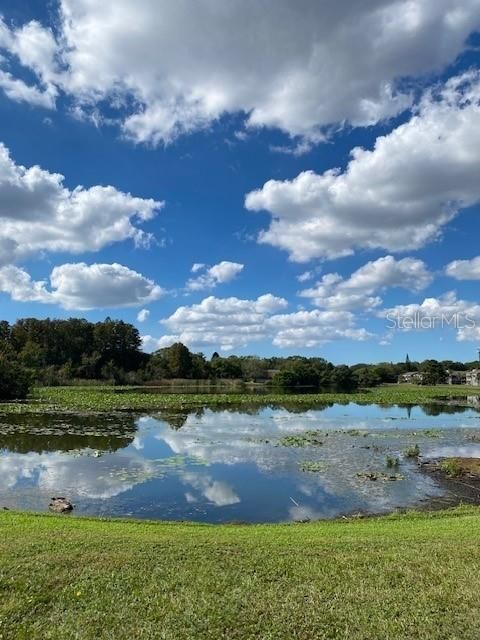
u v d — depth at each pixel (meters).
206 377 121.12
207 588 7.53
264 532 10.70
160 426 34.28
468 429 36.81
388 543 9.52
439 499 17.55
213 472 20.47
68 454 23.22
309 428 35.66
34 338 99.56
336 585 7.68
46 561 8.29
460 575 7.99
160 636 6.36
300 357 136.00
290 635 6.42
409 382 135.12
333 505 16.41
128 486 17.86
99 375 102.56
